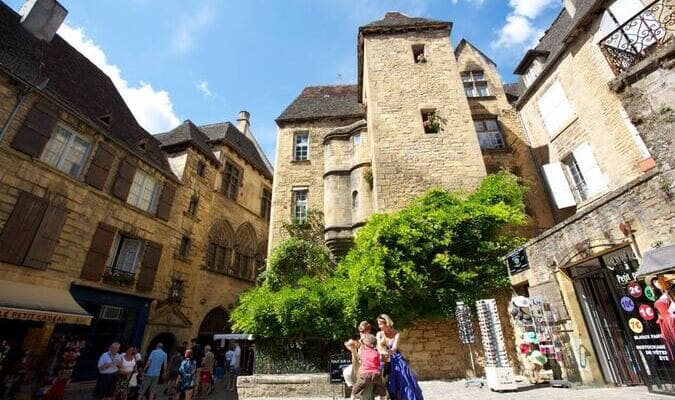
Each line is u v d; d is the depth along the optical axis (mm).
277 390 8016
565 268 6898
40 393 8859
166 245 15031
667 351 5082
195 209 17469
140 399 8711
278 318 8555
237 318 9547
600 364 6184
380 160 12273
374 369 4137
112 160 13164
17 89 10422
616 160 10320
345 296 8812
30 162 10406
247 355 16234
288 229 14336
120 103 16031
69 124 11844
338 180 14266
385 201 11578
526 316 7535
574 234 6566
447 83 13797
